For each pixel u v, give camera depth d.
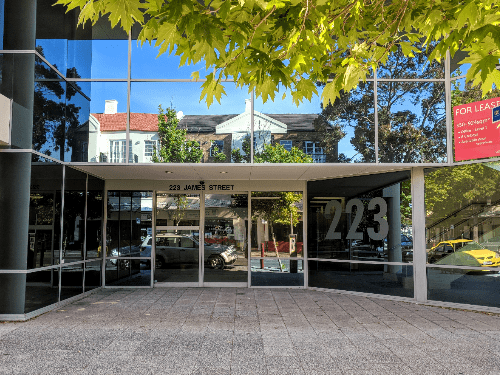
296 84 3.78
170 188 12.01
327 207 11.39
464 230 9.23
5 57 8.15
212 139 9.72
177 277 11.87
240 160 9.67
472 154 9.22
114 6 2.64
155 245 11.92
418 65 9.72
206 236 11.95
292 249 11.71
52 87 8.92
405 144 9.63
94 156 9.62
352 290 10.73
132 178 11.88
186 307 8.86
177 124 9.73
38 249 8.22
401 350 5.85
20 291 7.72
